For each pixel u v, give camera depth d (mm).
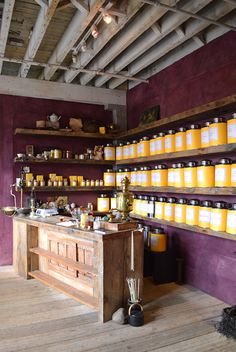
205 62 3750
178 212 3707
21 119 4945
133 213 4562
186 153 3535
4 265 4891
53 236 3895
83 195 5328
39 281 4109
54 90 4965
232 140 2975
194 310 3207
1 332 2750
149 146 4324
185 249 4102
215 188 3141
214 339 2631
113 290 3012
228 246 3434
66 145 5227
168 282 4066
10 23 3412
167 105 4418
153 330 2781
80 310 3217
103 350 2461
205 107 3330
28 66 4301
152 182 4191
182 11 2855
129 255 3152
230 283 3391
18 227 4375
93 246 3232
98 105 5492
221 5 2975
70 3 2928
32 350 2461
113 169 5504
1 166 4840
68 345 2533
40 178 4910
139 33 3350
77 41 3877
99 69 4336
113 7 3039
